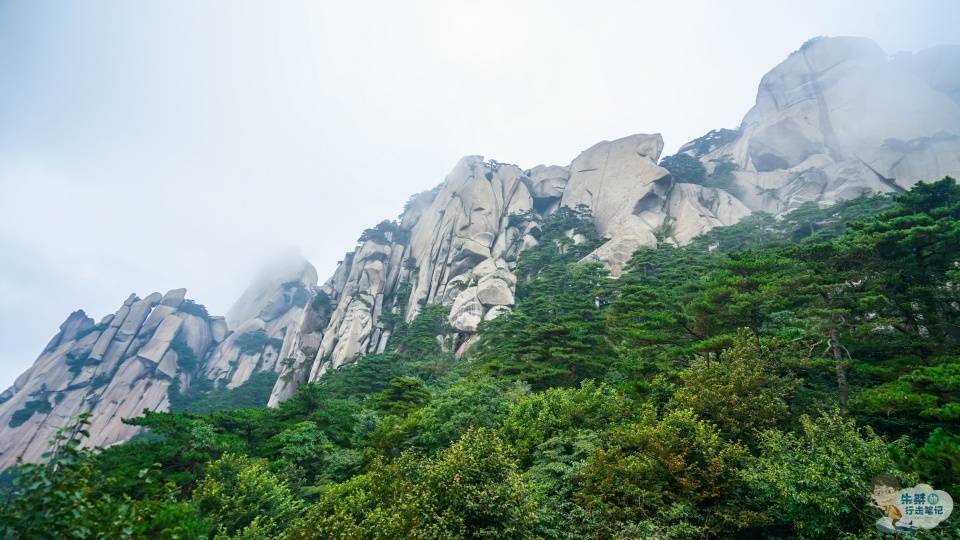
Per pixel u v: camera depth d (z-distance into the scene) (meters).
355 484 15.59
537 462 16.03
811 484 10.45
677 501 12.03
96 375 100.69
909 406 12.93
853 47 80.88
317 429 25.69
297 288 134.62
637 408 17.05
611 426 15.77
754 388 15.14
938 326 18.22
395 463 15.00
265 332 118.69
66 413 91.88
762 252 25.19
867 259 20.00
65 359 105.88
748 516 11.45
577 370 27.70
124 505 6.84
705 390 14.89
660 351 23.91
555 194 93.50
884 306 18.67
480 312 59.78
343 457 21.95
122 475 14.60
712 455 12.48
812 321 18.53
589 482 13.15
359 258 91.94
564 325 29.06
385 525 11.54
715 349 19.45
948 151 58.12
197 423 21.33
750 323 21.75
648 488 12.41
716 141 100.81
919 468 10.05
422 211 109.56
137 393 94.75
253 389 86.94
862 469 10.25
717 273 23.70
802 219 51.59
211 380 103.81
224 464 17.19
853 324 18.39
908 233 18.05
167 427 20.53
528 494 12.72
